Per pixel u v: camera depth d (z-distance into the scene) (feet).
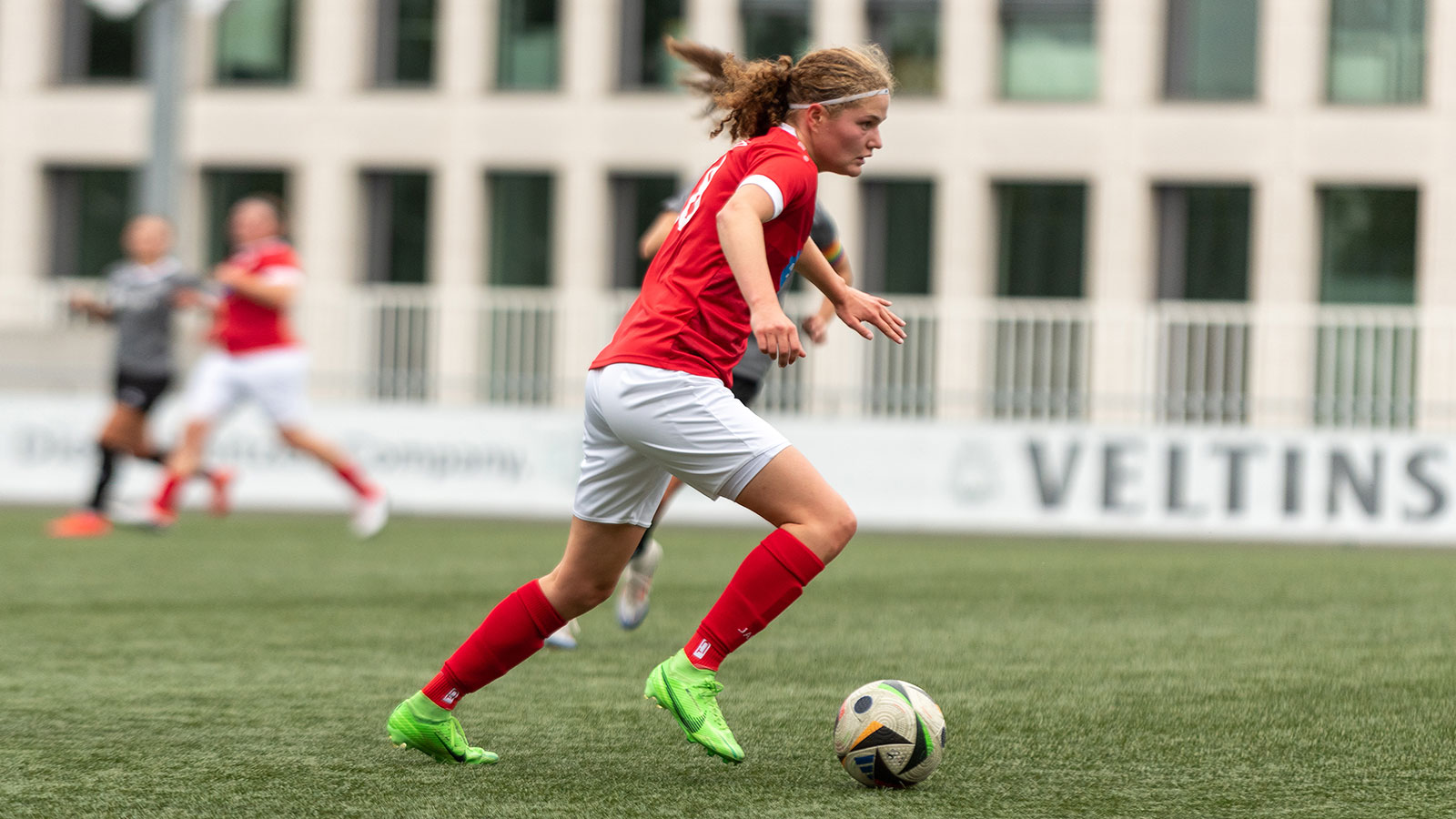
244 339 134.51
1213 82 238.68
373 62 259.19
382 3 259.39
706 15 245.24
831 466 164.14
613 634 81.61
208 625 84.84
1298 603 96.22
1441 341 156.15
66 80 267.59
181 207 184.14
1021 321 163.73
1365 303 236.22
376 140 256.11
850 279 73.97
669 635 81.35
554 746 53.57
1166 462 156.15
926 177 244.42
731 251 44.88
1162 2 238.48
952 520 160.97
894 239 248.93
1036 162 240.12
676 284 46.93
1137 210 237.66
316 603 94.53
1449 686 65.77
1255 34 237.04
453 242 254.06
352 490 137.90
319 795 46.60
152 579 105.91
